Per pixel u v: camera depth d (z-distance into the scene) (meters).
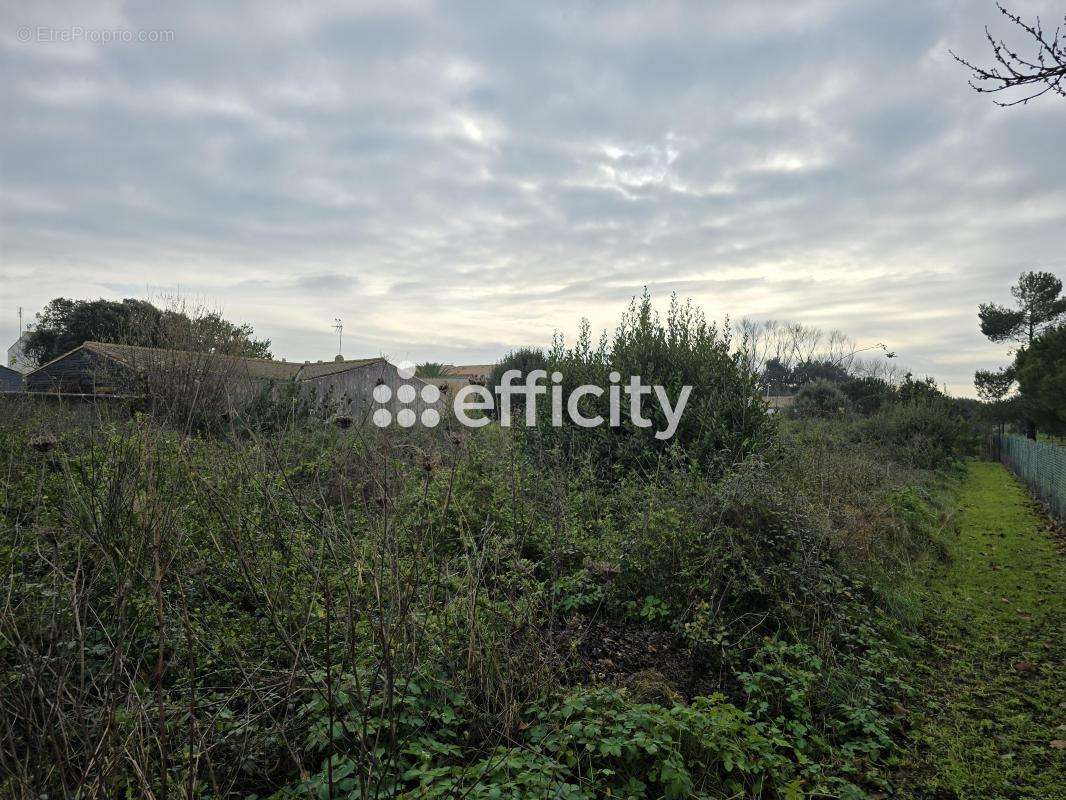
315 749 2.98
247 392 9.70
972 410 33.06
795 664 4.63
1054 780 3.68
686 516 5.89
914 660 5.32
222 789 2.64
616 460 9.60
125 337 10.92
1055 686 4.89
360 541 3.99
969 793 3.55
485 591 4.16
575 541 5.95
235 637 3.46
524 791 2.77
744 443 8.53
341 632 3.39
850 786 3.35
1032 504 14.15
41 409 8.87
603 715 3.40
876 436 19.61
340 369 19.09
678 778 2.97
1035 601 6.99
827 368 37.25
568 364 11.59
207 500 4.00
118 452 4.57
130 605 3.38
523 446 9.56
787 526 5.74
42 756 2.16
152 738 2.40
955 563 8.64
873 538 7.34
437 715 3.11
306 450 6.84
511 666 3.54
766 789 3.36
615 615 5.24
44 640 3.04
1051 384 20.56
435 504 5.16
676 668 4.52
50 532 3.63
